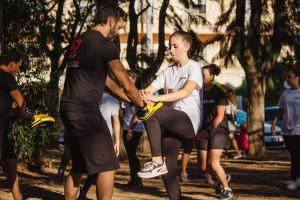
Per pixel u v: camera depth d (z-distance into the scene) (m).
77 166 3.71
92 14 15.13
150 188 6.68
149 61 12.16
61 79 8.56
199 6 13.21
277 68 11.59
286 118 6.81
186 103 3.97
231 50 11.62
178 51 4.10
